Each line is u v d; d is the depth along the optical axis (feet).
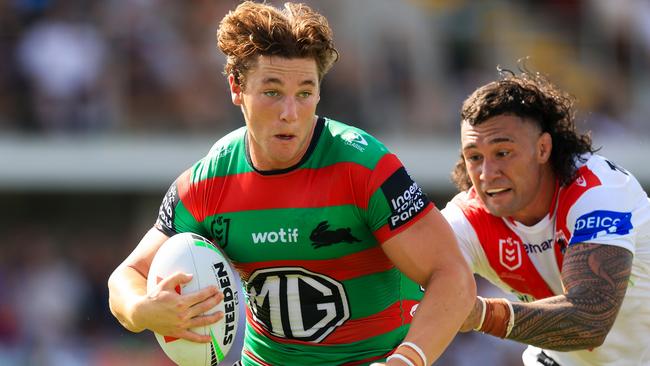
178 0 142.10
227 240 44.60
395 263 42.60
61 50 138.31
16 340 132.57
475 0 149.18
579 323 45.98
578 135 50.44
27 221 152.97
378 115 141.08
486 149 48.83
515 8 150.71
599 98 148.97
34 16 139.74
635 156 146.20
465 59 146.72
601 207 48.03
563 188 49.73
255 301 45.78
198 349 43.91
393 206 41.81
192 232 45.78
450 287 40.91
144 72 140.56
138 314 42.91
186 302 42.22
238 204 43.88
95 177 141.38
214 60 141.79
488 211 51.62
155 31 141.18
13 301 137.69
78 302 140.56
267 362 47.19
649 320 51.72
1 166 139.64
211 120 141.90
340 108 138.92
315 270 43.68
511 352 129.80
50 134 140.46
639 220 49.55
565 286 47.29
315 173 42.88
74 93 139.23
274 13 41.42
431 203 42.86
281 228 43.16
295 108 41.01
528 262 51.44
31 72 138.72
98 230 154.40
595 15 151.23
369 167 42.22
